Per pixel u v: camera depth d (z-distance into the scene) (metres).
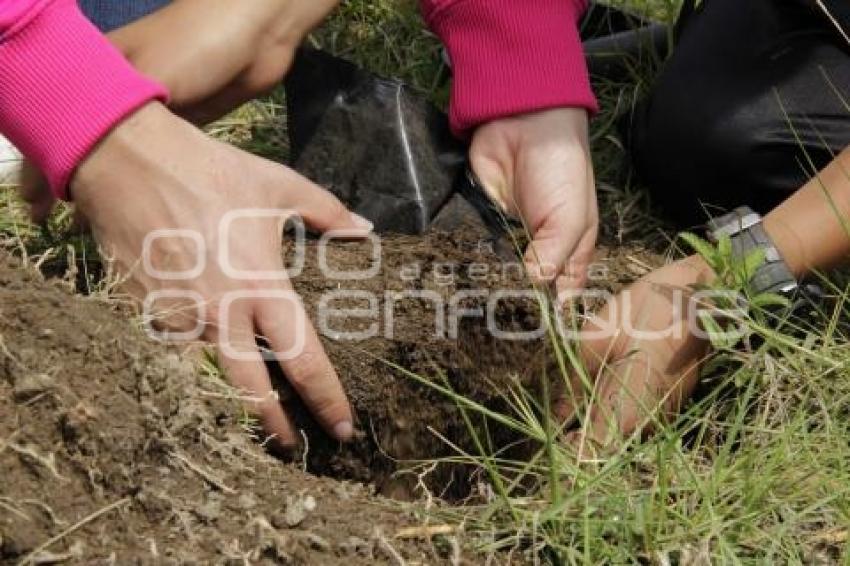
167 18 1.20
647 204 1.38
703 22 1.33
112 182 1.09
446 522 1.07
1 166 1.29
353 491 1.08
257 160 1.13
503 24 1.24
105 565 0.97
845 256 1.21
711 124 1.28
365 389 1.14
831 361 1.18
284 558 1.00
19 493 0.98
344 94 1.28
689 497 1.11
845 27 1.27
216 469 1.04
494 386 1.16
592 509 1.07
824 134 1.27
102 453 1.00
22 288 1.06
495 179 1.24
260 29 1.20
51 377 1.01
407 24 1.51
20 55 1.08
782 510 1.10
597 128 1.43
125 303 1.10
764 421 1.17
